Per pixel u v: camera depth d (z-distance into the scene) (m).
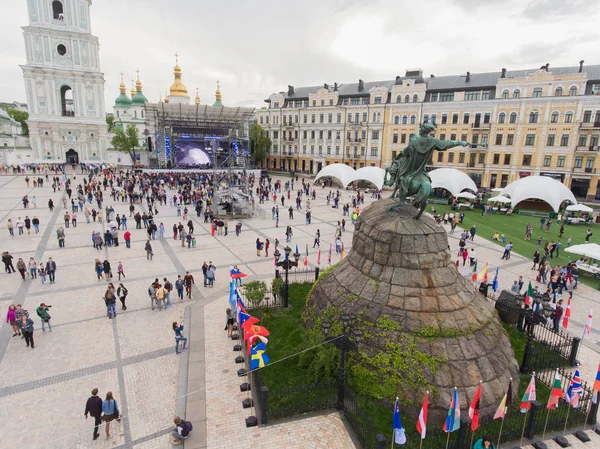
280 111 92.75
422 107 71.56
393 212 15.09
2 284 21.89
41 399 12.66
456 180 56.53
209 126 88.25
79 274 23.67
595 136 58.50
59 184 55.03
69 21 84.50
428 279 13.55
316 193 62.97
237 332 17.14
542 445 11.25
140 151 96.19
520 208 56.97
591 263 29.77
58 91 86.81
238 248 30.30
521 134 63.50
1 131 90.50
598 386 12.00
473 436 11.17
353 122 80.31
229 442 11.06
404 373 12.34
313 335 14.89
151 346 16.02
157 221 38.28
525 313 15.12
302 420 12.04
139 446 10.94
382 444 9.95
